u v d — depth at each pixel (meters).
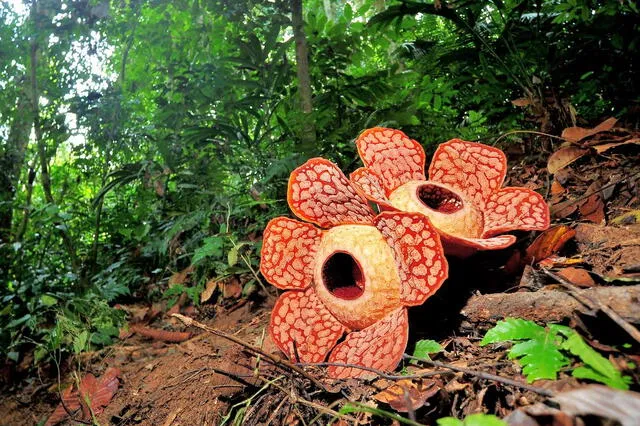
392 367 1.29
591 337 1.18
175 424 1.70
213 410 1.65
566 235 1.68
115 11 3.87
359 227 1.51
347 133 3.33
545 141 2.84
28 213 3.67
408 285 1.40
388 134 1.78
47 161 3.87
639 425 0.76
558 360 1.10
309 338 1.56
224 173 3.50
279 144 3.49
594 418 0.86
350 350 1.45
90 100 3.73
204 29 3.59
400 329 1.34
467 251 1.56
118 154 4.07
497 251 1.79
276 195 3.19
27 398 2.46
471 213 1.59
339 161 3.17
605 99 3.05
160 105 3.65
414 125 3.31
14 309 3.08
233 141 3.43
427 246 1.35
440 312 1.61
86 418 2.03
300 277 1.63
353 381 1.35
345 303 1.47
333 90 3.39
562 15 2.85
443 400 1.17
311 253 1.63
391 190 1.74
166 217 3.64
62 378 2.53
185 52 3.74
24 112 3.77
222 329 2.51
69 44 3.75
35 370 2.66
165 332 2.60
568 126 2.82
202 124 3.64
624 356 1.08
